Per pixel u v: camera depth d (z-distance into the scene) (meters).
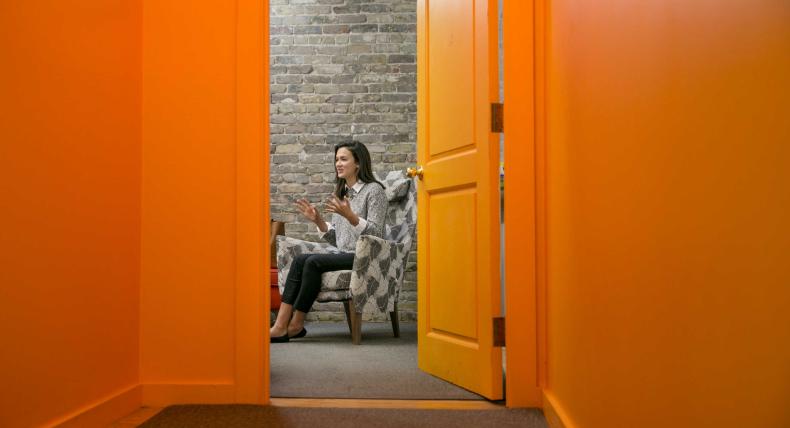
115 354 2.10
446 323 2.71
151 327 2.28
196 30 2.32
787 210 0.60
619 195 1.25
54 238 1.75
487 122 2.41
